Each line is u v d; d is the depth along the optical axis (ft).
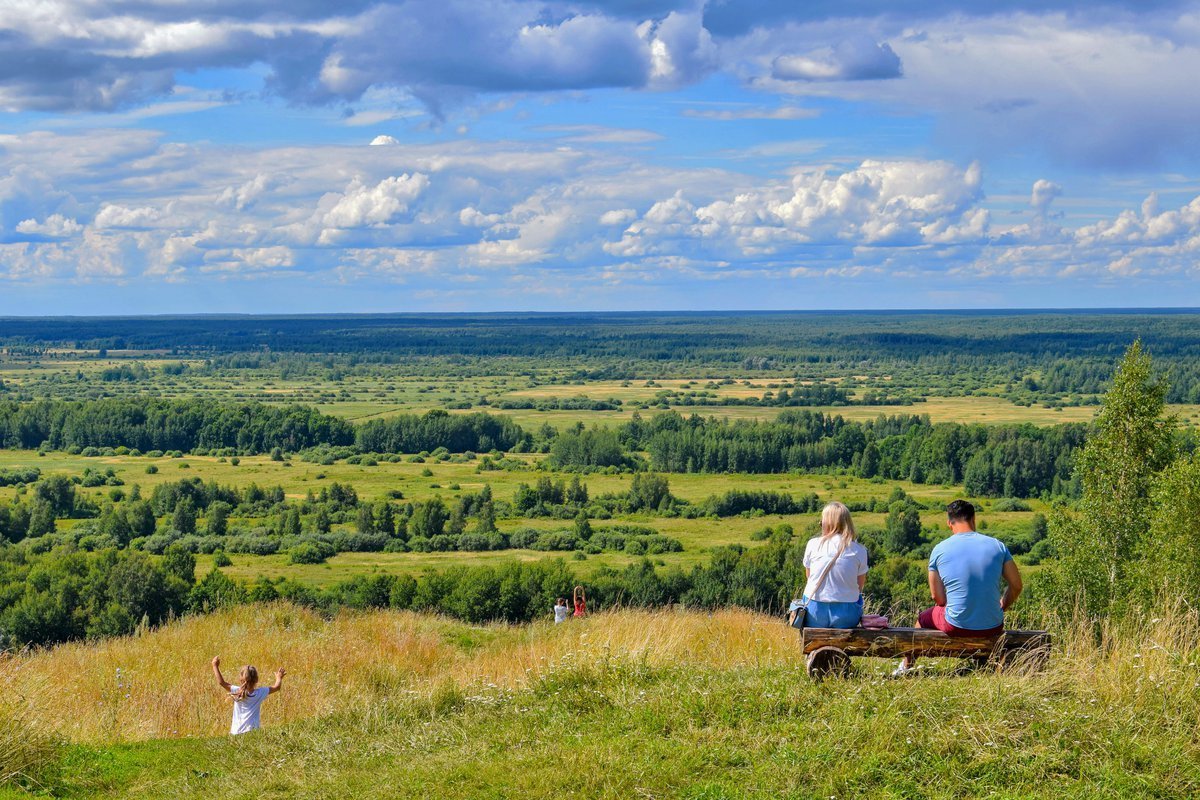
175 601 210.59
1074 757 25.72
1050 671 30.07
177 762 36.55
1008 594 32.42
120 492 453.58
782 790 25.27
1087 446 81.20
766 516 425.28
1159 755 25.59
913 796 24.84
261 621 79.30
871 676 31.27
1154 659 29.68
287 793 31.17
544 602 199.62
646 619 63.98
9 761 33.65
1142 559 72.54
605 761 27.78
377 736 36.40
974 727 26.96
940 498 440.04
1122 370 80.33
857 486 490.90
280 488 452.35
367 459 591.37
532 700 36.58
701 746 27.96
